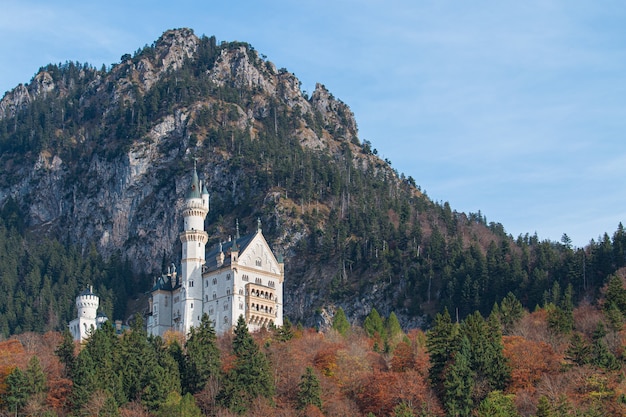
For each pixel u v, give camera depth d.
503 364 192.62
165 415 177.00
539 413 169.25
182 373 199.38
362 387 196.75
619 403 177.75
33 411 183.50
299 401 186.62
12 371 194.38
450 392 182.62
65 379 195.50
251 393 186.75
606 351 197.12
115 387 189.50
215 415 182.00
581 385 186.88
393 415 179.50
